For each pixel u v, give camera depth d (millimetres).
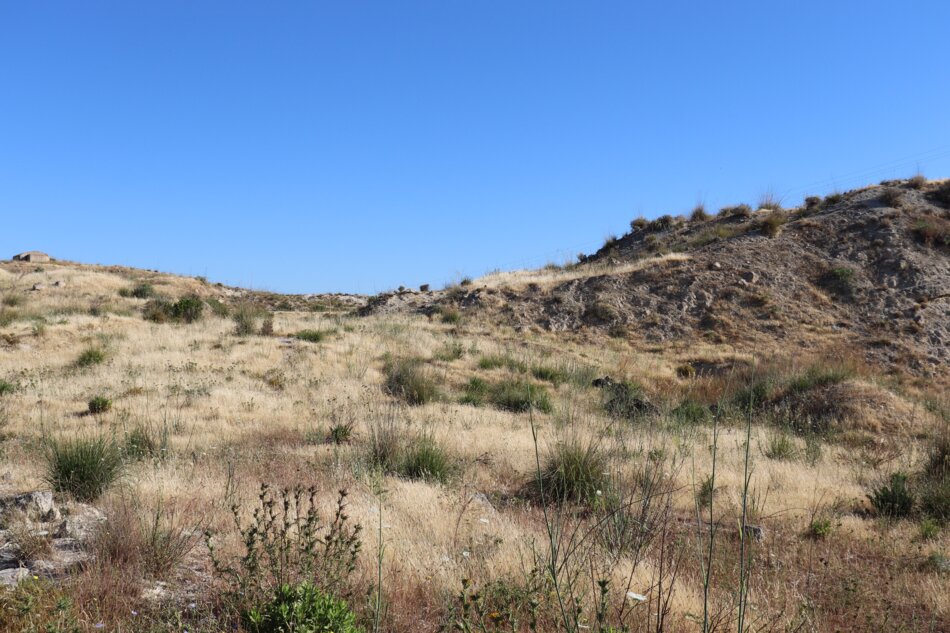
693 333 32219
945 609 5434
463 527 6789
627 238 50312
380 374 22906
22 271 46562
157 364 21641
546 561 5066
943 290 31750
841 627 4969
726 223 44250
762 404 19828
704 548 6500
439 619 4281
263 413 16344
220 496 7547
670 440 12594
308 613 3725
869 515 9117
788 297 33562
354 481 9141
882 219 37031
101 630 3885
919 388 25109
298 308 53781
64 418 14688
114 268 55562
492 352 28094
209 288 55500
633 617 4438
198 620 4199
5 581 4629
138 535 5422
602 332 33375
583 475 8820
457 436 13781
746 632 4379
